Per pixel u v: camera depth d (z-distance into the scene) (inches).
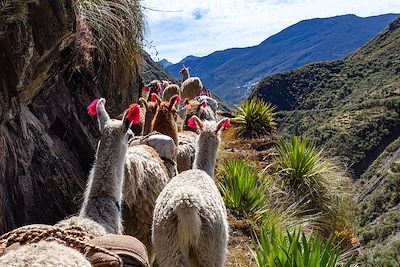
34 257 67.9
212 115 395.5
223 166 368.5
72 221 125.1
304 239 200.1
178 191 163.0
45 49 197.9
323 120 2758.4
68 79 254.5
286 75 3599.9
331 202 368.5
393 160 2027.6
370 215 1525.6
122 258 97.3
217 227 167.5
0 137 178.7
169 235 162.1
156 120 261.6
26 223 192.7
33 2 181.6
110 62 301.9
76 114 258.5
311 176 369.1
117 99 323.0
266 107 520.4
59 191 216.5
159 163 207.0
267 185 352.5
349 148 2301.9
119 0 308.8
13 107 191.3
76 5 235.5
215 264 167.0
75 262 69.9
